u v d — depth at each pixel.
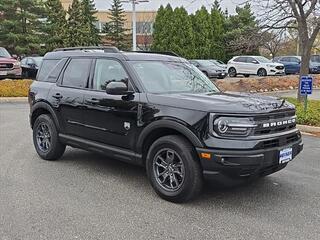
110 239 4.00
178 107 4.91
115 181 5.84
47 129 6.99
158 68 5.89
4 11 35.78
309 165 6.77
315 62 31.16
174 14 41.09
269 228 4.28
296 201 5.08
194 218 4.53
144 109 5.22
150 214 4.63
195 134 4.69
